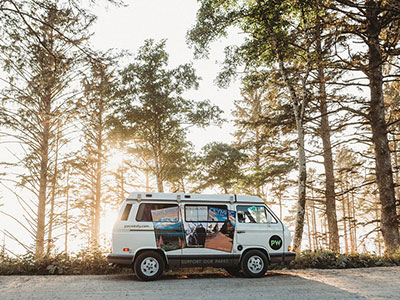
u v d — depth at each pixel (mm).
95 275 9859
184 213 9336
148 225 9016
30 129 20141
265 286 8016
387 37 16250
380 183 16312
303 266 11602
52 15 9477
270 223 9836
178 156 29281
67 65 11398
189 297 6789
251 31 18531
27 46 10672
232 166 31266
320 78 20391
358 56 16406
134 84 23047
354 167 20766
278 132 22766
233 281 8734
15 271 10023
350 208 43594
